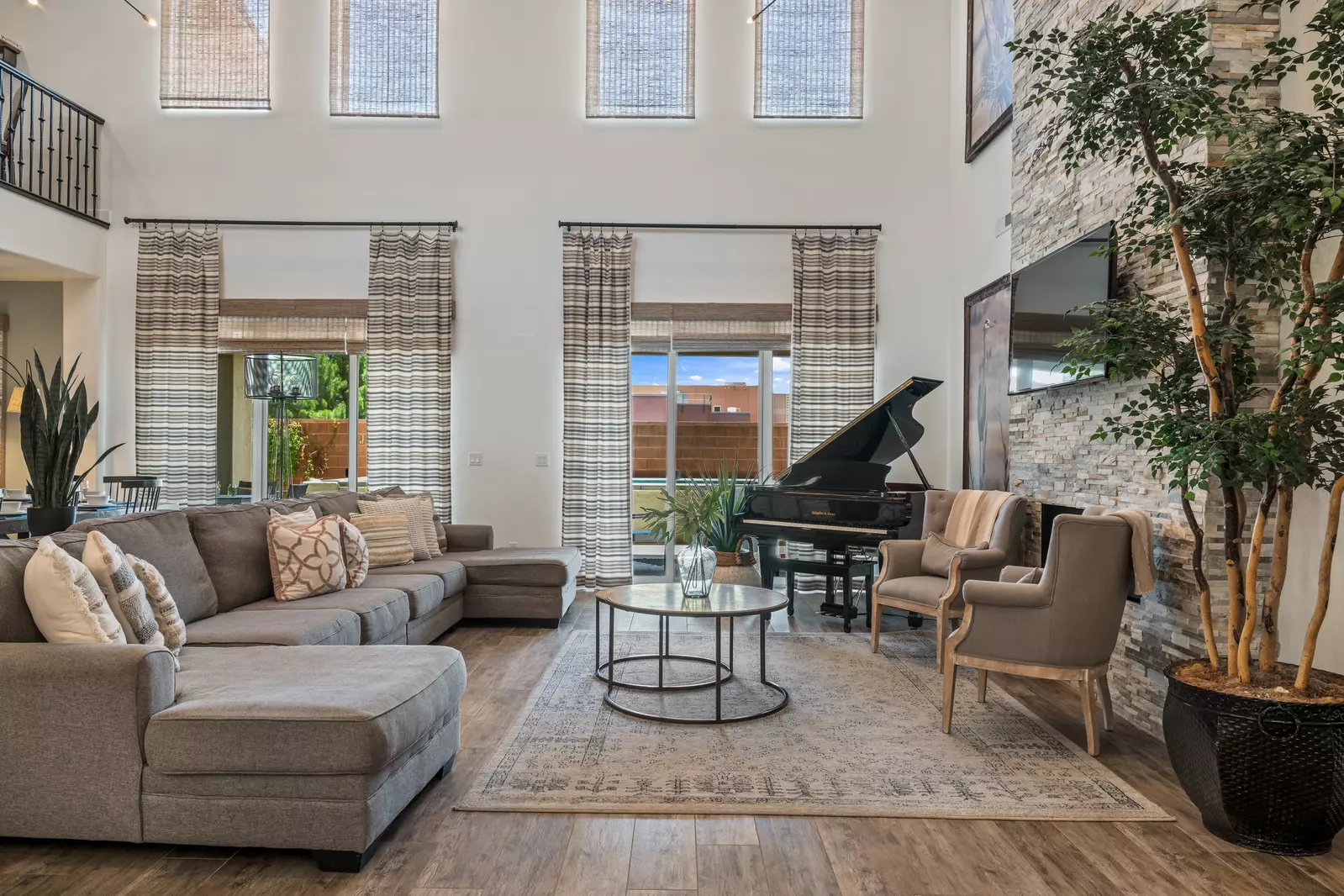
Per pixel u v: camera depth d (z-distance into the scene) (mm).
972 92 6367
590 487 6910
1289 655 3152
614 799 2773
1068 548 3254
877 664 4574
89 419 4406
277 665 2777
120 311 6922
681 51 7000
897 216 6969
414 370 6844
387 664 2787
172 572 3500
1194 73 2660
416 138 6961
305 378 7105
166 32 6945
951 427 6812
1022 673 3342
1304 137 2350
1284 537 2623
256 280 6941
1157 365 3018
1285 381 2488
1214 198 2539
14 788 2330
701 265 6996
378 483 6828
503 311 6973
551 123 6984
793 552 6961
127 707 2295
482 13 6980
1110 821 2668
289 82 6957
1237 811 2488
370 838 2311
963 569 4258
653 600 3945
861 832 2578
